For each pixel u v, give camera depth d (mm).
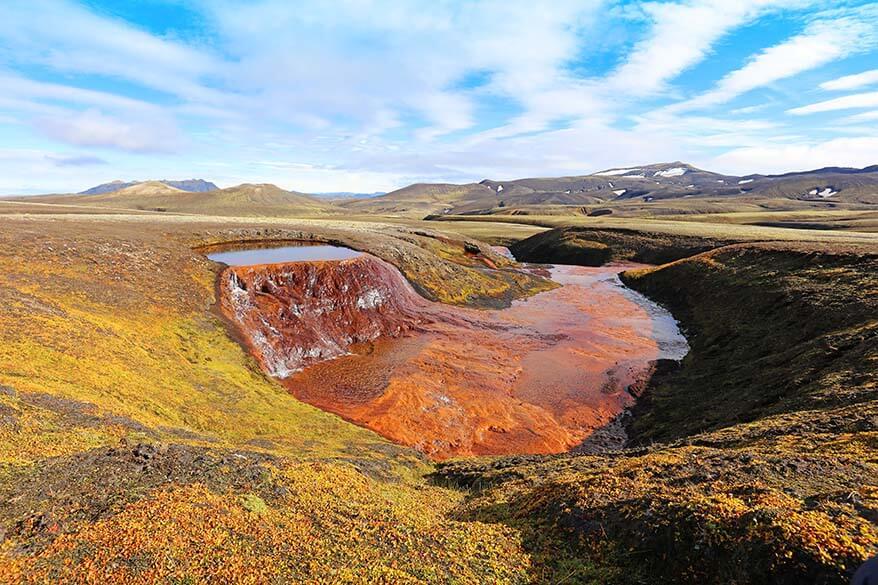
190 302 27375
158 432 13398
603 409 26203
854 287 29250
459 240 75375
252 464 11141
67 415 12250
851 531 6414
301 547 8156
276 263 34188
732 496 8305
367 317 35812
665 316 45812
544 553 8539
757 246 49469
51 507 8055
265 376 24344
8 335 16266
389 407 23859
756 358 26859
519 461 17250
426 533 9188
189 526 8117
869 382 16234
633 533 8219
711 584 6695
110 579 6680
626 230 89750
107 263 27625
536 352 34250
